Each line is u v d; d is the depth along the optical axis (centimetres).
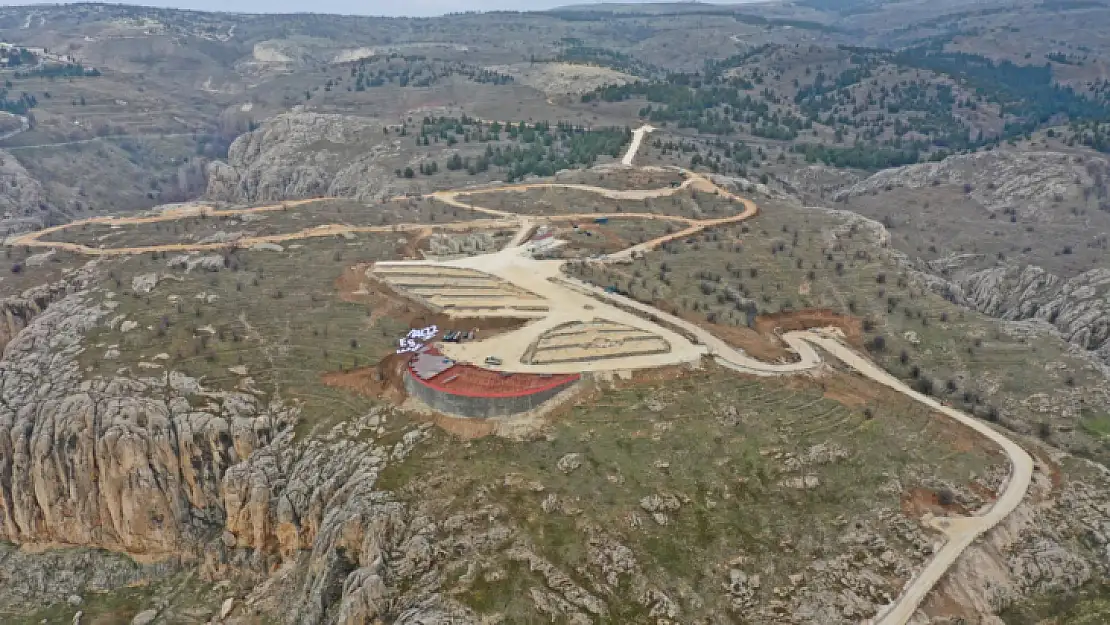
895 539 10450
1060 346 16738
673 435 12019
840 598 9675
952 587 9775
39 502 12988
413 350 14238
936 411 13112
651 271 18150
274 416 13250
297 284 17550
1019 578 10200
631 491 11031
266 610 11350
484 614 9219
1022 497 11175
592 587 9681
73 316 16088
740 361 14050
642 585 9719
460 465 11500
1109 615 9781
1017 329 17450
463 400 12319
